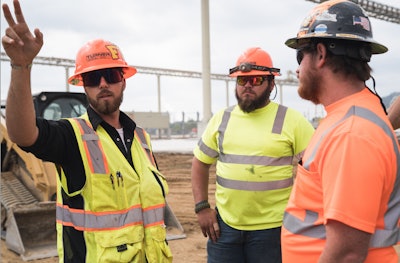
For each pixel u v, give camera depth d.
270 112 3.21
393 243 1.52
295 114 3.20
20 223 5.54
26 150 2.05
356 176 1.40
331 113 1.64
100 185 2.24
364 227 1.38
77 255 2.22
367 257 1.50
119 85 2.42
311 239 1.66
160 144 29.86
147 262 2.35
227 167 3.18
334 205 1.42
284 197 3.09
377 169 1.39
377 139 1.44
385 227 1.51
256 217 3.08
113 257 2.20
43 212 5.64
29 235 5.55
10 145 6.68
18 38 1.80
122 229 2.26
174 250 5.55
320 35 1.61
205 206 3.31
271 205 3.07
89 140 2.29
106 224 2.22
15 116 1.91
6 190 6.55
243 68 3.10
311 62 1.69
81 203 2.24
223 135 3.26
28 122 1.94
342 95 1.63
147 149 2.66
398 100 2.29
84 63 2.42
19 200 6.30
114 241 2.22
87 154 2.25
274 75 3.18
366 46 1.64
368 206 1.38
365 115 1.51
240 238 3.12
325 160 1.51
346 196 1.40
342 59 1.62
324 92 1.69
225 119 3.33
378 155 1.41
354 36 1.58
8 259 5.14
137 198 2.36
